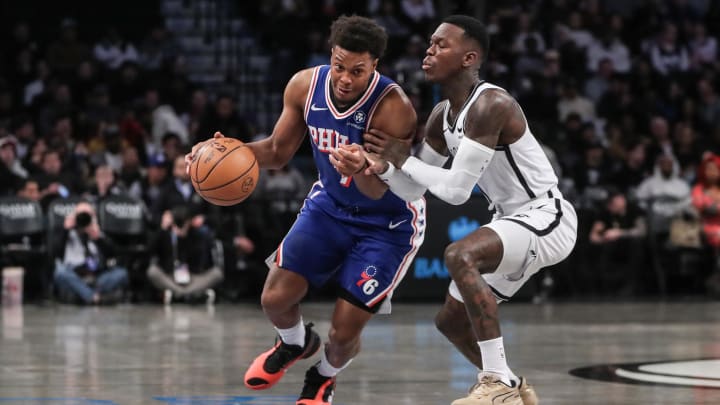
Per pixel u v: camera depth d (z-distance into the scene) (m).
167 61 15.74
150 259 11.89
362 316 4.66
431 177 4.55
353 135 4.59
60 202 11.74
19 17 17.08
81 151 12.96
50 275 11.89
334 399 5.33
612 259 12.99
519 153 4.74
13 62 15.60
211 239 11.94
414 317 10.18
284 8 16.91
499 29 16.47
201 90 15.41
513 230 4.68
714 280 12.96
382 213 4.68
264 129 16.17
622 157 14.88
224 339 8.15
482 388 4.56
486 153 4.59
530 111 15.35
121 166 13.26
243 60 16.91
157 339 8.12
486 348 4.58
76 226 11.48
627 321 9.98
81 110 14.80
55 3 17.27
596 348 7.74
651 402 5.26
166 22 17.62
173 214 11.60
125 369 6.39
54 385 5.71
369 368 6.53
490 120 4.60
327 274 4.73
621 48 17.12
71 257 11.60
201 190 4.62
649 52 17.30
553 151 14.02
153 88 15.00
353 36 4.38
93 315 10.32
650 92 16.14
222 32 17.16
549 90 15.58
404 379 6.05
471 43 4.68
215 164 4.57
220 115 14.33
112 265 11.74
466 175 4.59
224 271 12.12
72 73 15.50
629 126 15.45
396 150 4.54
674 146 15.30
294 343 4.80
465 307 4.80
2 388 5.59
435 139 4.92
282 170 13.39
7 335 8.36
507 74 15.53
